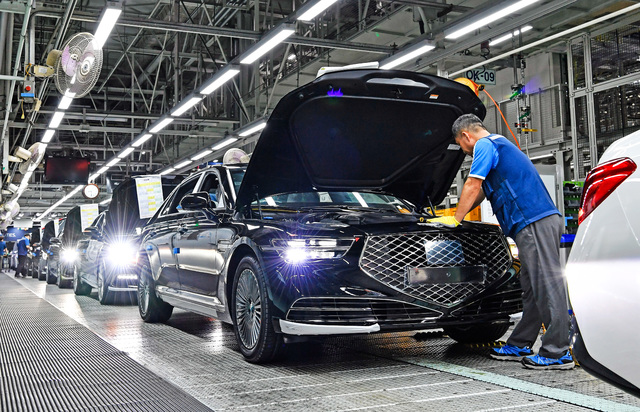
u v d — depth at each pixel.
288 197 4.58
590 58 12.34
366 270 3.46
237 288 4.06
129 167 27.69
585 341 1.81
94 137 29.89
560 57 13.95
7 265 27.47
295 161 4.23
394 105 4.07
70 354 4.31
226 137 17.48
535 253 3.56
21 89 14.31
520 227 3.59
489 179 3.74
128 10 15.58
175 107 14.82
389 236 3.52
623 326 1.68
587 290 1.80
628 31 11.64
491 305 3.75
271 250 3.64
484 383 3.17
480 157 3.65
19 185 23.39
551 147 13.88
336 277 3.42
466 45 10.40
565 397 2.82
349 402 2.85
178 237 5.33
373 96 3.96
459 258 3.62
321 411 2.72
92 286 9.59
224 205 4.62
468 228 3.73
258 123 14.80
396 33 13.59
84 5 15.21
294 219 3.95
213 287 4.48
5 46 11.50
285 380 3.37
